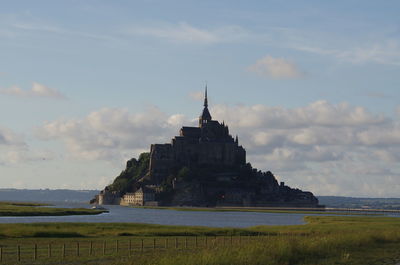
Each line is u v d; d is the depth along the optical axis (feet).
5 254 335.06
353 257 297.12
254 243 297.12
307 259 278.87
